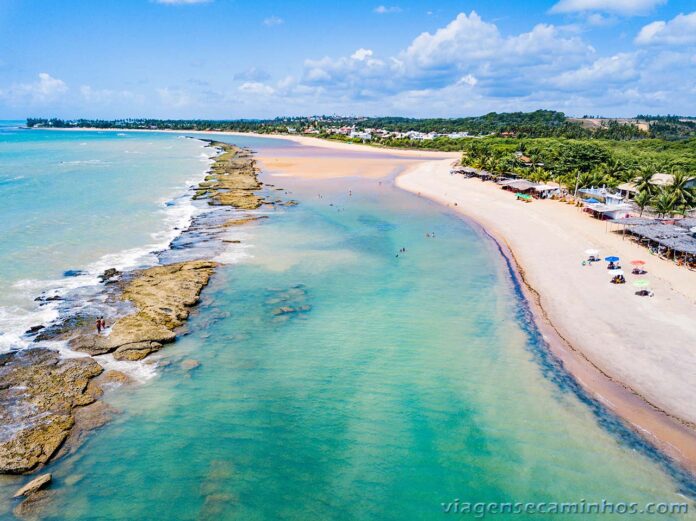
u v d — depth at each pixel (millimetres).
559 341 34625
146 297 40750
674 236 51562
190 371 31109
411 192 95500
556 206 77625
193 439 25203
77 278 45250
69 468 23078
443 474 23062
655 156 103750
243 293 43312
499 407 27688
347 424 26484
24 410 26453
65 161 136750
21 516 20391
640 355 31969
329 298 42562
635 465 23312
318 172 123125
